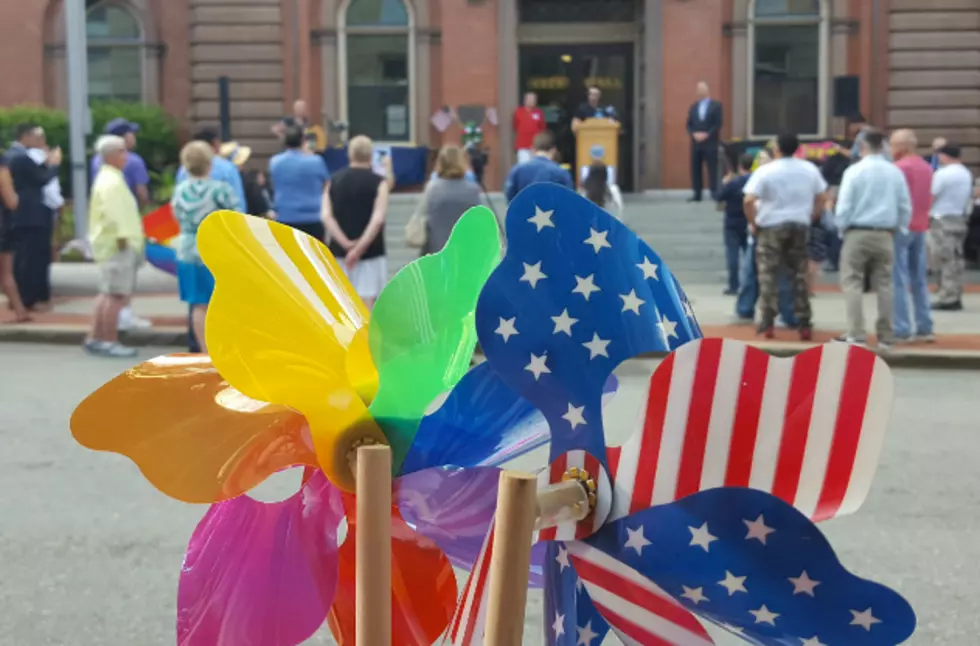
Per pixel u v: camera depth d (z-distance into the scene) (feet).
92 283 48.14
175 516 16.19
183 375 5.93
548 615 5.66
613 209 47.24
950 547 14.79
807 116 66.18
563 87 68.44
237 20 66.39
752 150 62.80
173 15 68.85
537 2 67.97
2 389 26.81
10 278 36.83
